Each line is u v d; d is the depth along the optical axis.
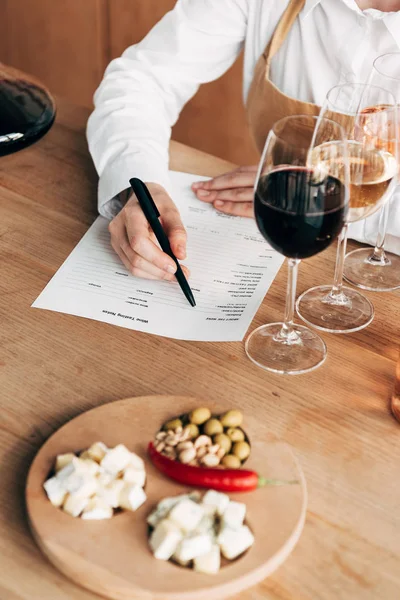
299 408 0.86
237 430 0.78
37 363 0.92
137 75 1.46
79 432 0.79
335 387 0.89
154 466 0.76
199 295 1.04
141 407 0.82
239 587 0.66
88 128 1.38
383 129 0.90
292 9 1.41
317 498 0.76
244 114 2.53
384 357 0.94
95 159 1.30
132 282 1.07
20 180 1.28
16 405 0.86
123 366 0.92
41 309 1.00
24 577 0.68
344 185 0.81
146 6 2.53
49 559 0.69
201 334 0.97
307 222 0.80
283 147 0.79
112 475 0.73
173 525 0.67
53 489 0.71
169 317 1.00
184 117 2.67
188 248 1.14
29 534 0.72
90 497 0.71
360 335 0.98
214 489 0.73
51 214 1.20
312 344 0.95
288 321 0.95
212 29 1.48
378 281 1.07
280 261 1.12
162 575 0.65
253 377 0.90
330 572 0.69
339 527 0.73
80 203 1.23
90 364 0.92
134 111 1.38
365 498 0.76
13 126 1.30
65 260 1.10
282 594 0.67
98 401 0.87
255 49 1.50
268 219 0.82
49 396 0.87
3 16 2.90
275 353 0.94
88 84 2.88
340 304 1.02
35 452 0.80
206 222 1.21
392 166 0.92
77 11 2.69
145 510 0.71
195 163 1.37
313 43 1.43
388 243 1.15
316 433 0.83
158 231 1.06
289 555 0.70
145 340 0.96
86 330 0.97
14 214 1.19
